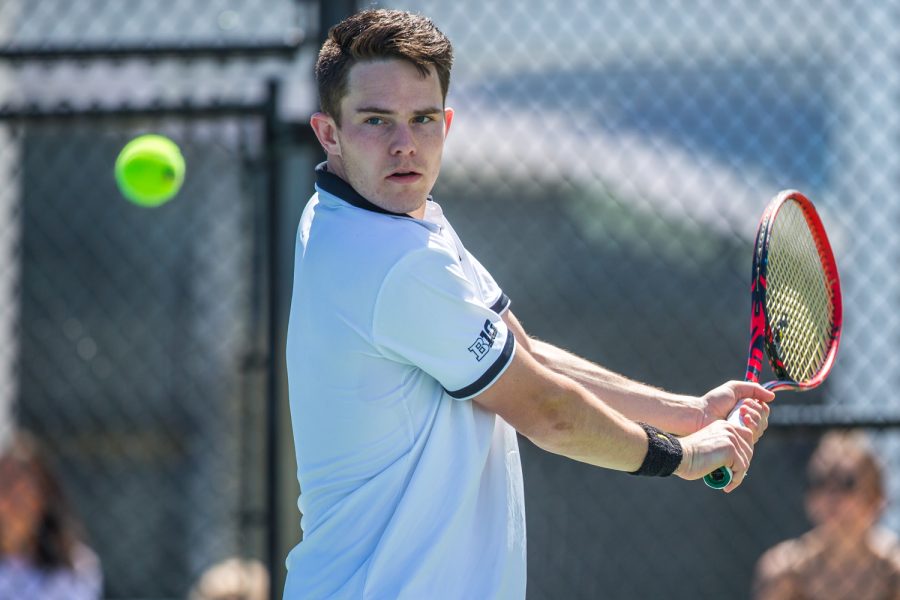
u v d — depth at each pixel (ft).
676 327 77.61
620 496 74.54
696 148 72.33
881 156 63.36
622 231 76.59
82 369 88.33
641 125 72.18
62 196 87.45
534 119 71.41
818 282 36.96
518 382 26.50
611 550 74.18
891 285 62.28
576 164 73.05
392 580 26.71
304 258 27.35
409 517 26.81
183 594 85.92
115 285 88.02
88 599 54.29
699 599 74.43
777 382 34.06
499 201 76.69
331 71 26.84
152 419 87.81
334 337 26.66
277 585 45.60
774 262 35.06
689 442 28.96
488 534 27.78
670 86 71.61
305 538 28.27
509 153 73.26
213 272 87.71
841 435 51.75
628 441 27.76
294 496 45.93
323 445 27.43
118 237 87.86
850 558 53.21
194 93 53.72
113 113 46.70
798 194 35.76
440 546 26.86
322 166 28.14
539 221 77.30
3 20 66.69
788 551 54.49
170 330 88.58
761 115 70.74
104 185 87.35
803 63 64.64
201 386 88.12
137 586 86.33
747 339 77.66
